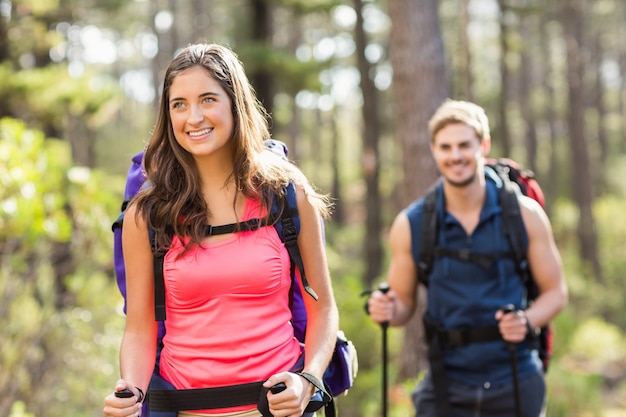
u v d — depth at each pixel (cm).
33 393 513
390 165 3008
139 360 198
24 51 1130
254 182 199
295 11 1472
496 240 328
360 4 1684
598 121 3481
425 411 345
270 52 1355
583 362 1272
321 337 202
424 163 727
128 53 3888
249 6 1452
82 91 989
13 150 487
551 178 3095
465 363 331
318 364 196
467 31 1591
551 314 330
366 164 1728
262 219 196
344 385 214
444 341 335
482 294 328
